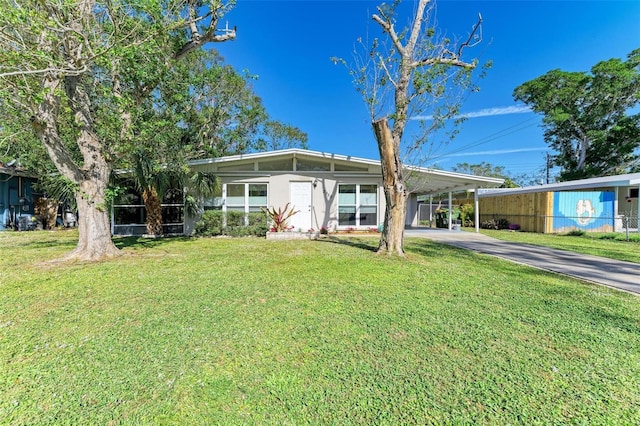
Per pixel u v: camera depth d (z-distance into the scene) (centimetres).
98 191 645
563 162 2414
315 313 326
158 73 696
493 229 1599
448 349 249
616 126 2012
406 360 231
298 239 1016
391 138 659
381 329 286
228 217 1096
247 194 1178
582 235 1199
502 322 306
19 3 465
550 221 1344
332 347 251
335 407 179
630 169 2138
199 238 1041
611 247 886
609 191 1411
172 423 167
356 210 1211
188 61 1415
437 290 417
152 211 1050
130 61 607
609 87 1983
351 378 208
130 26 584
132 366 221
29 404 180
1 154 1037
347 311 332
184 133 1359
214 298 375
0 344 252
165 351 243
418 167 903
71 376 208
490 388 198
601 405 182
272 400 185
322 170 1202
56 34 511
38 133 573
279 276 488
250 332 278
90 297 376
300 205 1190
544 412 176
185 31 775
